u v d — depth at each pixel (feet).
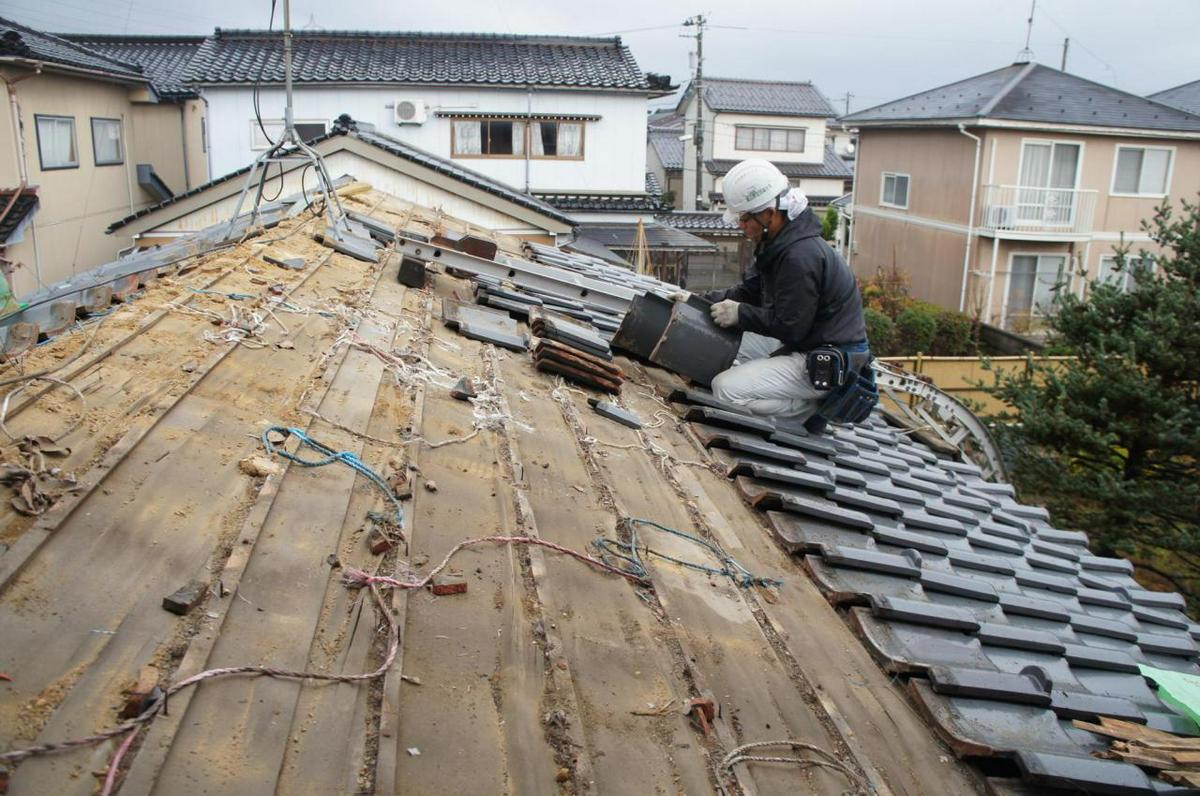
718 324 16.28
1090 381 35.94
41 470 7.43
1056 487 35.68
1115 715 9.71
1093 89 75.20
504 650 7.61
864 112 87.76
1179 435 33.17
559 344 15.85
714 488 13.12
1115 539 34.94
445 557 8.60
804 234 14.90
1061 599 14.30
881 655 9.67
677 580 9.92
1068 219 70.08
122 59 81.10
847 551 11.62
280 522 8.11
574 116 68.13
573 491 11.19
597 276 27.91
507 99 67.00
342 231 19.93
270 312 13.26
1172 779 8.45
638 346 16.87
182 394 9.61
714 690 8.15
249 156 64.59
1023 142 68.95
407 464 10.13
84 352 10.11
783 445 15.97
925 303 69.72
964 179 71.15
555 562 9.28
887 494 15.64
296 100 64.69
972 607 11.87
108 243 55.42
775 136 124.36
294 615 7.03
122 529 7.19
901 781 7.81
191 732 5.60
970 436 34.22
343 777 5.70
